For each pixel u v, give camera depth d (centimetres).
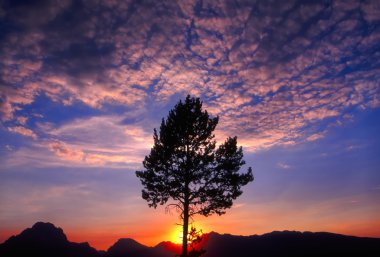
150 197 1716
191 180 1667
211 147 1738
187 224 1638
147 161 1733
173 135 1697
